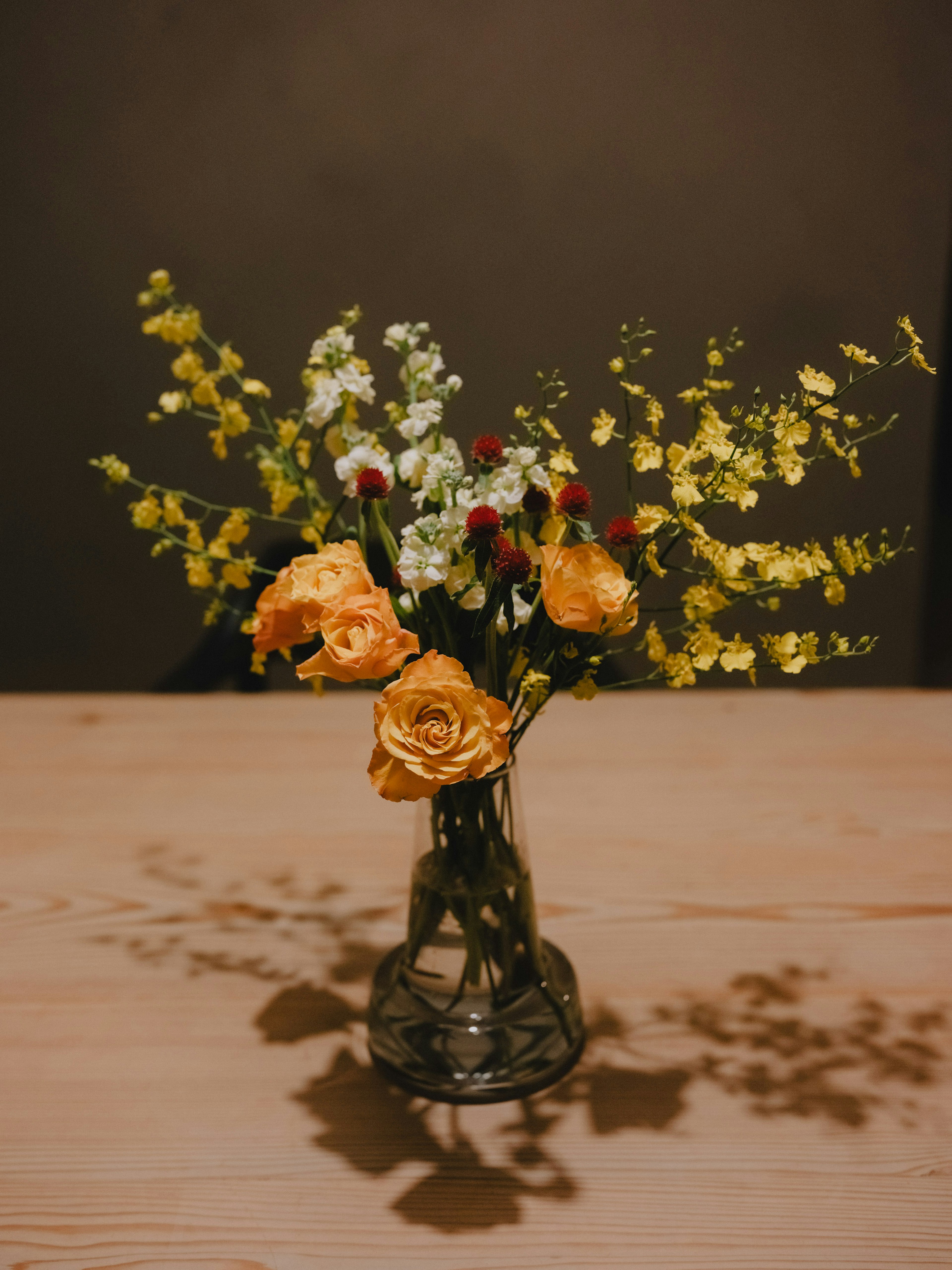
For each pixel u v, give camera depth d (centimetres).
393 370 181
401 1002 85
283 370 182
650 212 173
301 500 183
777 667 75
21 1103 84
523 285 177
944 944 97
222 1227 75
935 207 172
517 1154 79
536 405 182
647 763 128
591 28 164
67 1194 77
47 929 100
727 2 163
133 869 108
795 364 180
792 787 120
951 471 184
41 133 171
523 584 72
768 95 167
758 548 75
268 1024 90
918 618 194
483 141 170
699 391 83
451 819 79
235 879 106
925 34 163
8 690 203
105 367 183
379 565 133
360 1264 73
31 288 179
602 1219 75
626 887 104
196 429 185
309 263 177
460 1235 74
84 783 124
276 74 168
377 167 171
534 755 130
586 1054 87
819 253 174
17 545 194
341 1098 84
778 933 98
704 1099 83
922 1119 81
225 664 197
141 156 172
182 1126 82
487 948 81
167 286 85
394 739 67
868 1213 75
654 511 74
